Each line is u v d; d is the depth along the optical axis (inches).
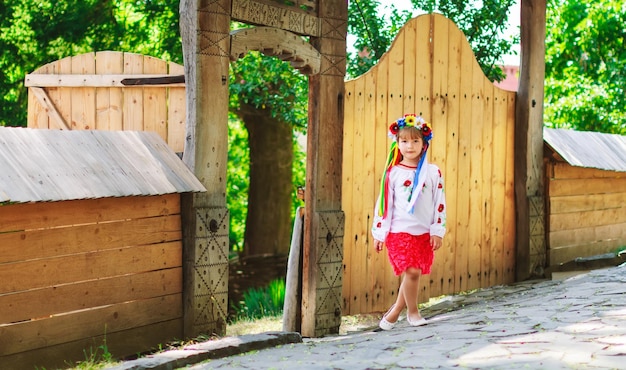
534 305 219.6
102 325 223.8
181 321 244.4
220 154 244.5
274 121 635.5
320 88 260.2
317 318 259.0
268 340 199.2
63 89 295.1
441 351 163.2
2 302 201.6
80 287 218.7
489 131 326.6
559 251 357.4
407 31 287.9
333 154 263.9
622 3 583.2
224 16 238.1
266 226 639.8
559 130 362.9
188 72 237.8
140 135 243.1
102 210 223.3
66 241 215.2
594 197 378.3
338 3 265.4
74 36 539.8
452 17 445.7
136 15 559.2
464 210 315.3
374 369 151.5
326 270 260.8
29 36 536.7
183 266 244.1
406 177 224.1
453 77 308.0
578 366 140.4
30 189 198.5
